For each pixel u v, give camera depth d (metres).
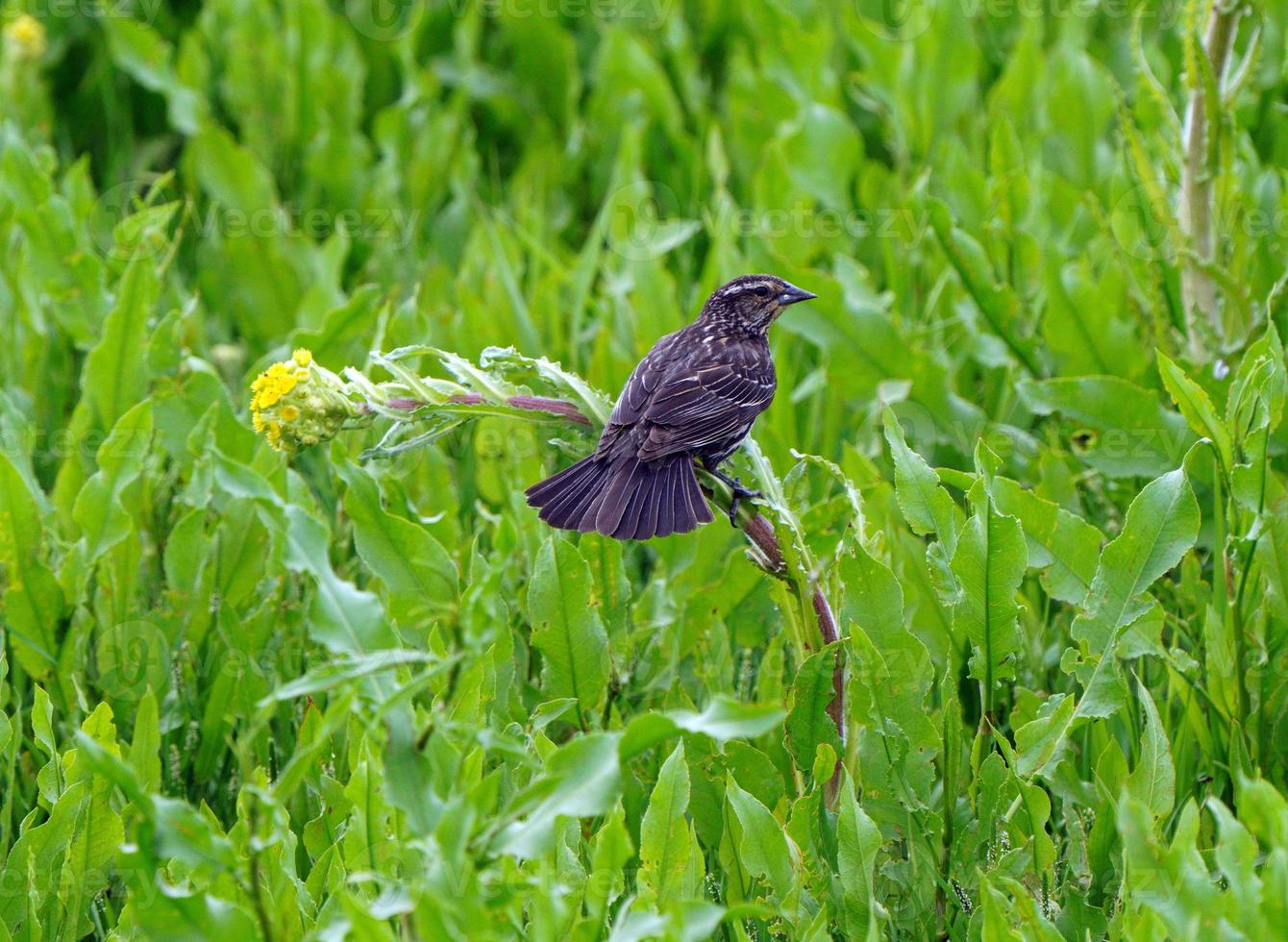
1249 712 8.18
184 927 5.59
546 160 15.82
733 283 9.71
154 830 5.39
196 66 16.25
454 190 15.55
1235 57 13.85
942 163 14.80
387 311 11.15
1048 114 14.84
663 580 9.62
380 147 16.02
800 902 6.79
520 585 10.03
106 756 5.30
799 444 12.12
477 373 7.77
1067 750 7.98
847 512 8.49
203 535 9.50
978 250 11.05
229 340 13.96
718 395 8.96
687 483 8.28
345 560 10.50
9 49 16.30
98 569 9.59
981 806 7.29
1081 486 10.68
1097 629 7.42
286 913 6.23
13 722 8.34
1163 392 10.84
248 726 8.70
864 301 11.89
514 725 7.43
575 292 12.98
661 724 5.50
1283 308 10.25
